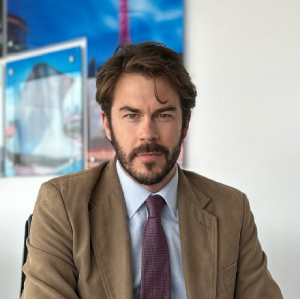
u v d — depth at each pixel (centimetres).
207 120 189
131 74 107
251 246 124
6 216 248
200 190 127
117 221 110
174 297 111
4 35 251
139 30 200
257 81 177
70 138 224
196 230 117
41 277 100
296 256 169
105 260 106
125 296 101
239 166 181
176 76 108
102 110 118
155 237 110
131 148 107
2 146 251
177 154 111
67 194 110
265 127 175
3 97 253
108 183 117
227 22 184
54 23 230
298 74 168
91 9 216
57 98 229
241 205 126
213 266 113
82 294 103
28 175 239
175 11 192
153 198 115
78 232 106
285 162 171
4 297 243
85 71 221
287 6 171
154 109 105
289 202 170
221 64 186
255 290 119
